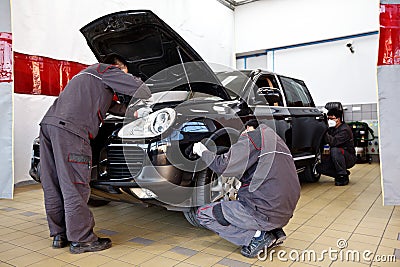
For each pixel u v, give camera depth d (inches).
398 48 91.2
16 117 163.5
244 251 80.0
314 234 94.3
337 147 172.1
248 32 325.7
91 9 197.8
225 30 318.0
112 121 91.6
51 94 178.9
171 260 77.3
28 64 167.8
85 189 84.6
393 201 91.0
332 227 100.5
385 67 91.9
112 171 86.6
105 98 88.0
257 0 317.4
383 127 91.7
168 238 92.7
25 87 166.7
